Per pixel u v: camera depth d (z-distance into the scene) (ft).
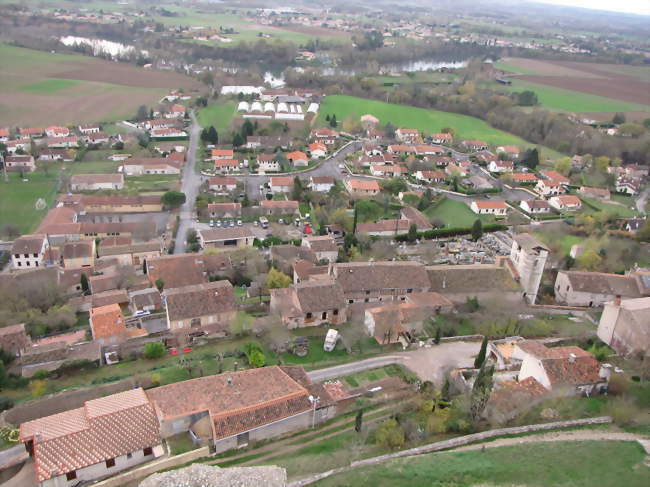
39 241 415.64
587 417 206.69
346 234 481.46
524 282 345.51
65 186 584.81
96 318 284.00
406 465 172.96
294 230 508.53
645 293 347.56
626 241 480.64
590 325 317.01
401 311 301.22
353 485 164.45
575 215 573.74
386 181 635.66
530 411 209.97
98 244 449.06
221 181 599.16
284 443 200.44
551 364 229.25
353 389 240.94
